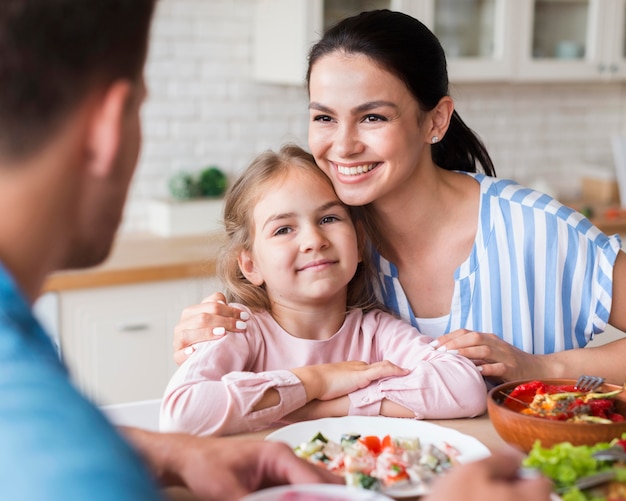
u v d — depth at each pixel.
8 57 0.51
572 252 1.45
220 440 0.88
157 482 0.85
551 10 3.45
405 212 1.45
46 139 0.53
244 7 3.33
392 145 1.30
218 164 3.38
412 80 1.30
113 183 0.59
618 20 3.58
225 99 3.36
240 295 1.39
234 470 0.84
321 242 1.30
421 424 1.10
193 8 3.26
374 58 1.28
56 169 0.54
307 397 1.18
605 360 1.34
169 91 3.27
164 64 3.25
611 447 0.87
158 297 2.76
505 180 1.54
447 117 1.41
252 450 0.85
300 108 3.48
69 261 0.61
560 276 1.46
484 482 0.57
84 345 2.68
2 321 0.47
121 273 2.68
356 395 1.20
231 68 3.35
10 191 0.53
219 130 3.37
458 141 1.59
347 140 1.30
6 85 0.52
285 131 3.47
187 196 3.20
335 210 1.34
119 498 0.40
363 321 1.42
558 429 0.93
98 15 0.54
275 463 0.84
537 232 1.46
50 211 0.55
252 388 1.15
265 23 3.24
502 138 3.83
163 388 2.82
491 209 1.48
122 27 0.55
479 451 1.01
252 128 3.42
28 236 0.54
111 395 2.74
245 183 1.37
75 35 0.53
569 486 0.80
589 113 3.98
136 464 0.43
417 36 1.32
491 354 1.27
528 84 3.83
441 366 1.21
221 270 1.43
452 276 1.50
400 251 1.49
